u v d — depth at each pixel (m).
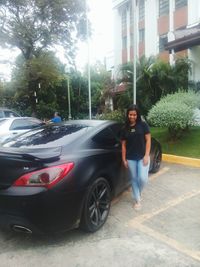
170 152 8.69
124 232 4.14
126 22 26.34
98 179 4.20
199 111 10.91
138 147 4.76
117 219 4.57
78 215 3.82
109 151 4.66
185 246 3.73
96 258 3.52
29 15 21.14
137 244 3.81
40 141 4.38
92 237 4.02
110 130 5.04
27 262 3.49
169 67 12.86
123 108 13.54
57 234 4.09
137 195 4.93
